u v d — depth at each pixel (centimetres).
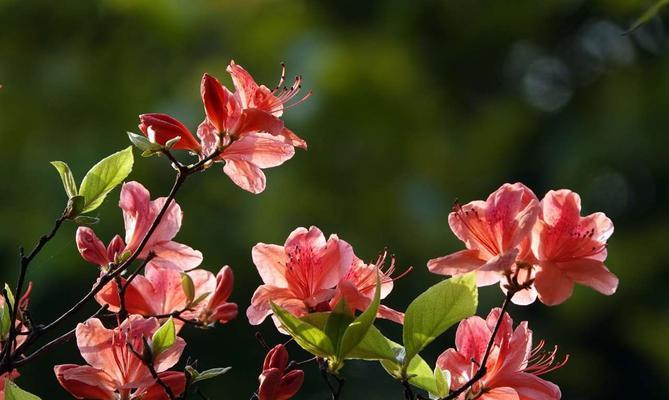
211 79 400
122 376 378
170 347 372
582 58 1789
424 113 1634
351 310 365
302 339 367
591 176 1636
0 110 1520
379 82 1570
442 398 367
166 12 1574
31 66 1552
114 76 1547
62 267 1298
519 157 1681
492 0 1780
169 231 418
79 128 1512
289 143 411
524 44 1819
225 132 404
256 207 1425
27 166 1454
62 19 1577
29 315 389
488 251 376
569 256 376
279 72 1531
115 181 409
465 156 1652
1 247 1358
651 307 1593
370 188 1527
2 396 388
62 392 1262
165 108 1468
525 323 389
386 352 368
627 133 1634
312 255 388
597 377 1584
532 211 368
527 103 1736
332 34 1608
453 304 365
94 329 378
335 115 1544
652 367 1599
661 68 1723
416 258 1491
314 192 1493
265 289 387
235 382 1362
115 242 416
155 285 414
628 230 1633
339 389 368
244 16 1583
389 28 1694
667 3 445
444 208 1551
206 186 1413
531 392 381
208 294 406
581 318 1557
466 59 1791
